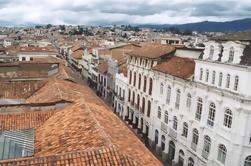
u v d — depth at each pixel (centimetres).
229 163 2969
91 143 1706
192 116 3650
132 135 2062
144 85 5134
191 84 3634
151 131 4828
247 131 2869
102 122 2028
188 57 4488
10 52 7369
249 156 2917
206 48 3456
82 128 1919
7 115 2261
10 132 1894
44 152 1733
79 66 11931
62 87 3166
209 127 3300
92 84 9744
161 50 4925
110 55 8162
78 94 3103
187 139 3762
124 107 6184
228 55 3073
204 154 3388
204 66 3412
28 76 4303
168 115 4272
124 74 6369
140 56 5106
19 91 3450
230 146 2948
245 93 2789
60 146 1769
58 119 2202
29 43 12800
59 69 4797
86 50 11100
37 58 7038
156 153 4603
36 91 3488
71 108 2328
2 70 4494
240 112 2838
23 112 2378
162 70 4325
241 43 2911
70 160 1502
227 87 3039
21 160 1459
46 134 2006
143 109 5219
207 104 3341
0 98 3225
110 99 7544
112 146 1631
